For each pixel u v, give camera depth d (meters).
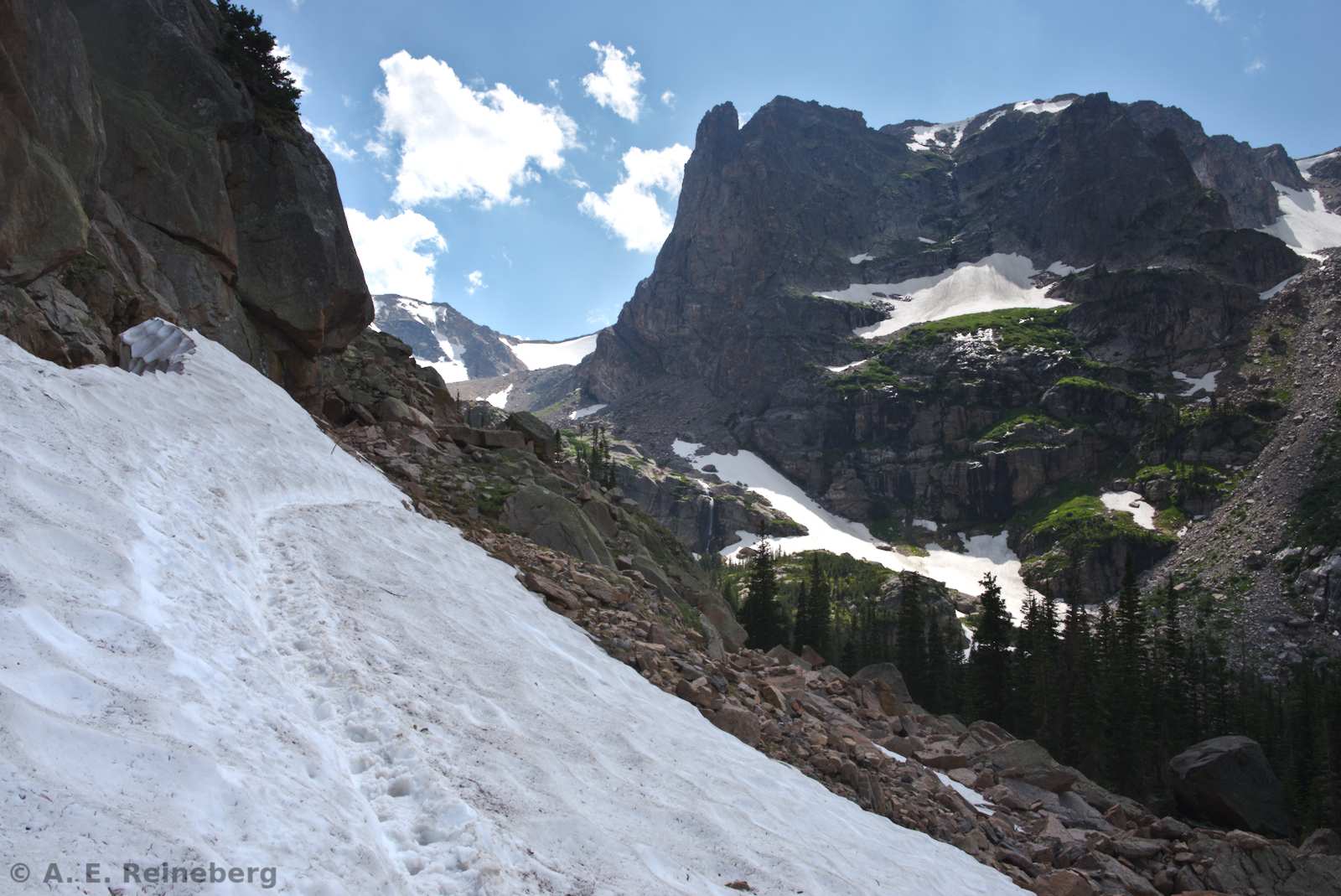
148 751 6.09
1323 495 168.12
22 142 15.88
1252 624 147.25
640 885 8.84
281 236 27.75
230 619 10.09
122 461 12.13
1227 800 47.03
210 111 26.09
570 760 11.49
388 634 12.78
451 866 7.41
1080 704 75.88
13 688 5.84
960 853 19.67
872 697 35.84
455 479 29.69
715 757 15.56
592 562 28.56
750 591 98.38
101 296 18.78
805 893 10.67
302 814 6.71
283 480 17.50
